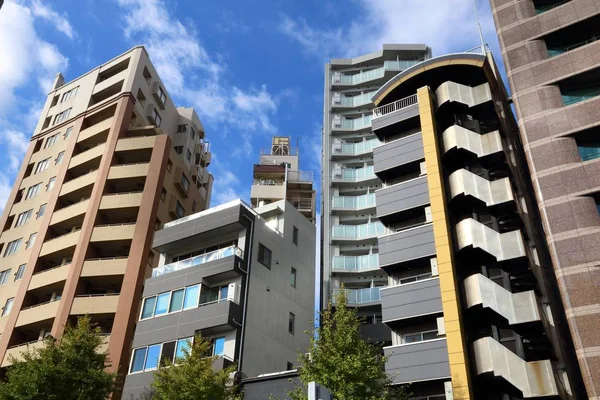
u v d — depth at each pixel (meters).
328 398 9.91
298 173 57.91
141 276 37.03
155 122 50.88
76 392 22.33
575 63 25.36
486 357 21.27
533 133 24.70
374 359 19.97
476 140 26.92
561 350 22.39
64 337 25.44
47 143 51.47
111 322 37.12
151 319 30.61
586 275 20.59
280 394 24.66
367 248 38.09
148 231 39.12
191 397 21.19
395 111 30.91
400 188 27.98
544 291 23.72
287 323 32.50
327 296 35.62
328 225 39.50
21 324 38.44
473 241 23.92
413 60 49.28
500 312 21.81
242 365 27.41
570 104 24.84
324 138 45.62
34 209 46.31
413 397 22.58
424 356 22.55
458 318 22.11
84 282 38.28
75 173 47.16
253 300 30.17
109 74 54.00
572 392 21.47
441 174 26.75
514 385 20.17
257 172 57.44
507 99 33.12
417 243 25.67
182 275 31.33
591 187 22.16
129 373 29.14
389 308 24.72
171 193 44.31
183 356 27.09
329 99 48.44
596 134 23.53
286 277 34.12
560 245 21.67
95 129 47.78
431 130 28.14
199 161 55.84
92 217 40.75
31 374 21.83
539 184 23.41
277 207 36.47
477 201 25.70
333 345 19.75
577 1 26.86
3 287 42.41
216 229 32.28
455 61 30.30
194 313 29.17
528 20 27.92
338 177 41.97
